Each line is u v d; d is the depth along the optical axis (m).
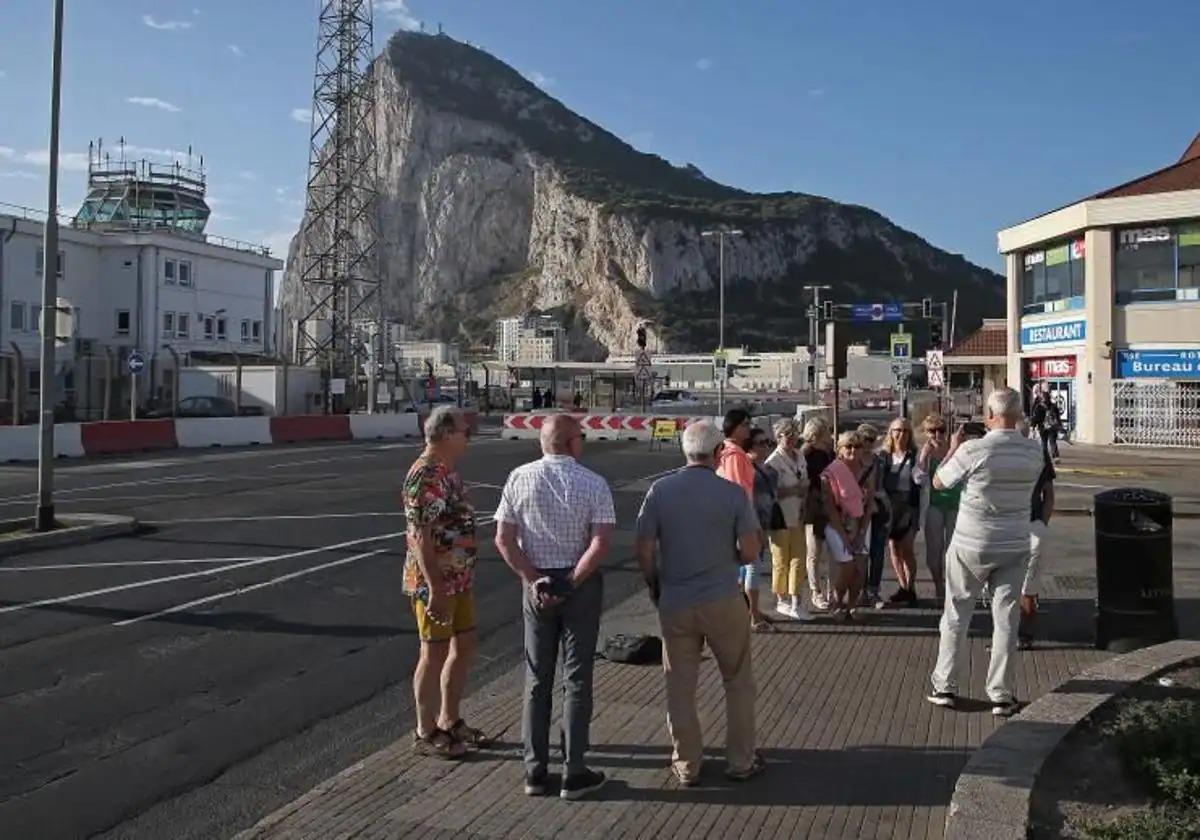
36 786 5.89
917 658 8.38
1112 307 32.88
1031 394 38.50
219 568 12.64
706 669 8.12
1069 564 13.02
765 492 9.27
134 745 6.56
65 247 52.97
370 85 64.50
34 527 15.11
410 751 6.33
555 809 5.39
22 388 37.69
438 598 6.09
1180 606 10.33
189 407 44.59
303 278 65.62
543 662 5.67
